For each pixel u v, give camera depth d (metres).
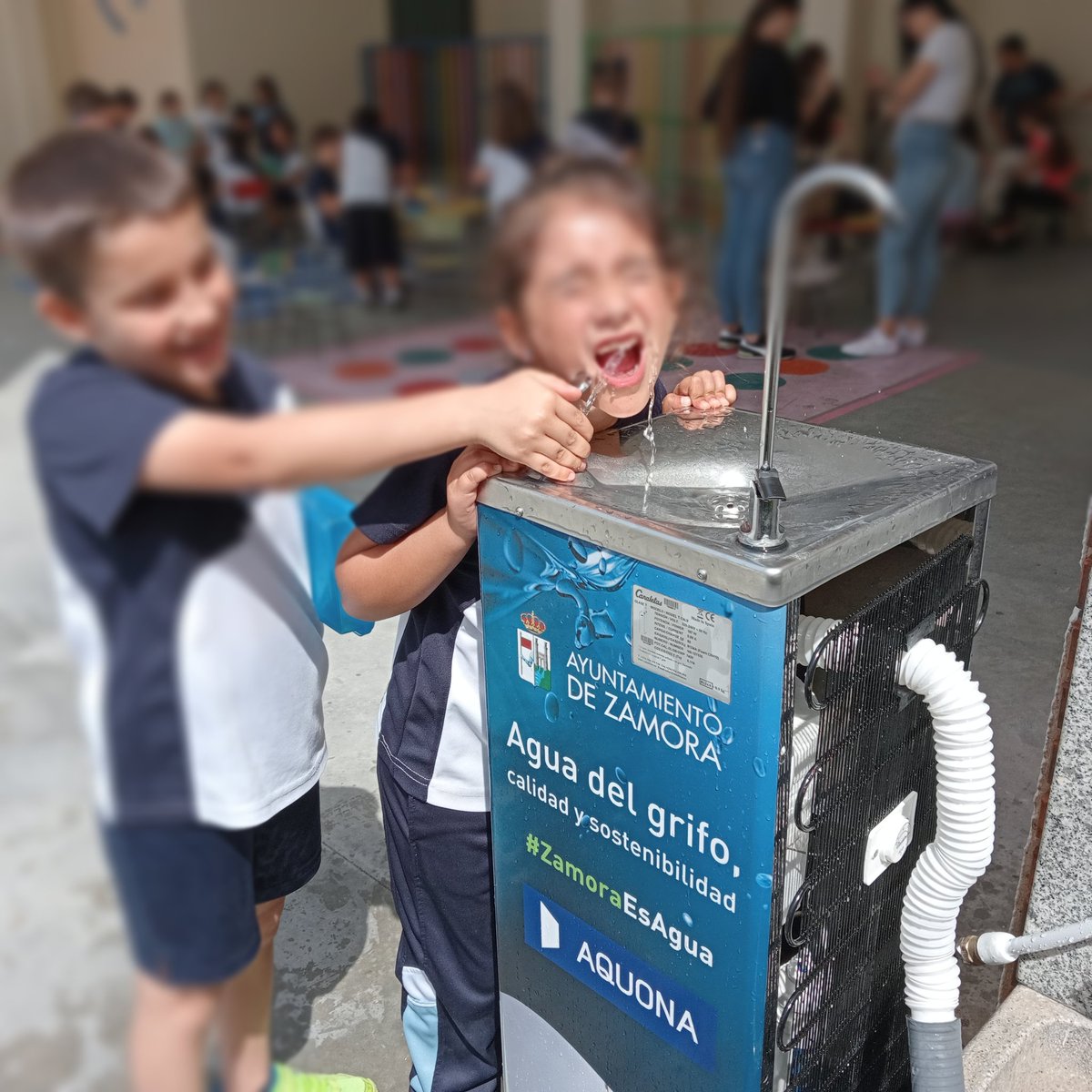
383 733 1.39
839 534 0.98
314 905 1.87
